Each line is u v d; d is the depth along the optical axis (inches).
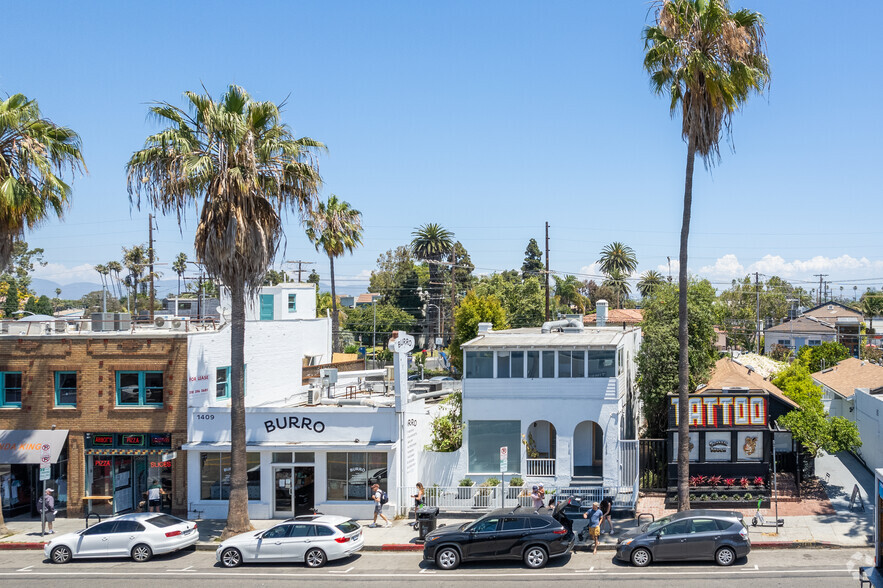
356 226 2615.7
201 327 1441.9
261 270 1083.3
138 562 987.3
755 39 983.6
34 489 1274.6
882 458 1246.3
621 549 896.3
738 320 4047.7
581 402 1159.0
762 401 1142.3
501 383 1184.2
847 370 1973.4
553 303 3941.9
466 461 1198.3
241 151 1023.0
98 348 1238.3
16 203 1060.5
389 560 963.3
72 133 1154.7
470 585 821.9
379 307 4451.3
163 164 1035.9
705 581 803.4
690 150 1010.7
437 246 4151.1
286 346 1541.6
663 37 996.6
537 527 904.9
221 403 1321.4
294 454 1200.2
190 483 1214.9
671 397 1162.0
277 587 846.5
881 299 4384.8
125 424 1229.7
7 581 898.7
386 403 1274.6
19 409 1251.2
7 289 3678.6
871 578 629.3
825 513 1077.8
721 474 1147.9
